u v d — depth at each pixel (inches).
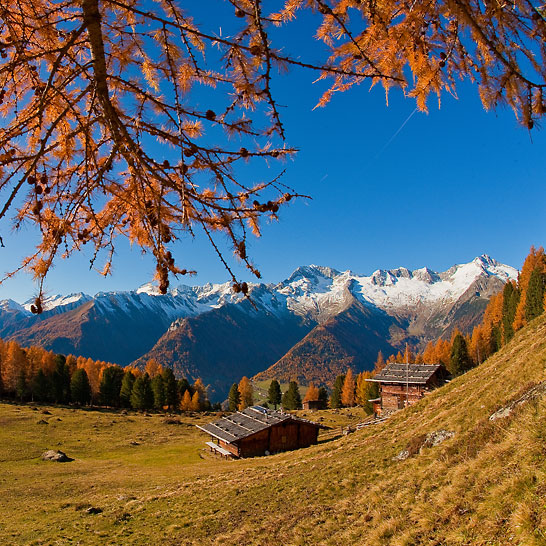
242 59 108.5
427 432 622.2
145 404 3548.2
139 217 129.7
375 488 490.6
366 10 104.5
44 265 106.7
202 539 539.5
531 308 2945.4
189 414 3516.2
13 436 1936.5
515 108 121.0
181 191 110.4
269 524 521.0
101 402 3654.0
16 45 103.0
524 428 334.3
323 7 99.3
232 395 4421.8
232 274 111.7
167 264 110.7
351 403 4288.9
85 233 128.6
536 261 4138.8
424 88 115.4
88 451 1801.2
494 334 3978.8
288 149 109.8
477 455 379.2
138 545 564.4
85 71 115.8
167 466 1444.4
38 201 116.6
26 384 3523.6
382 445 731.4
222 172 113.5
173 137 111.0
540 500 233.1
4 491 1062.4
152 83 134.2
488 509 269.6
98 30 106.9
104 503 838.5
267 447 1582.2
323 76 109.8
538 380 476.4
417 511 342.6
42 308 103.2
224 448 1706.4
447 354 4416.8
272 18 102.2
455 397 814.5
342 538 388.2
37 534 665.6
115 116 106.7
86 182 105.7
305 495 598.5
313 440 1657.2
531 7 104.6
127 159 113.8
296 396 4507.9
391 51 110.5
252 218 124.3
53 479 1219.2
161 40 120.7
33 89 132.6
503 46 113.7
